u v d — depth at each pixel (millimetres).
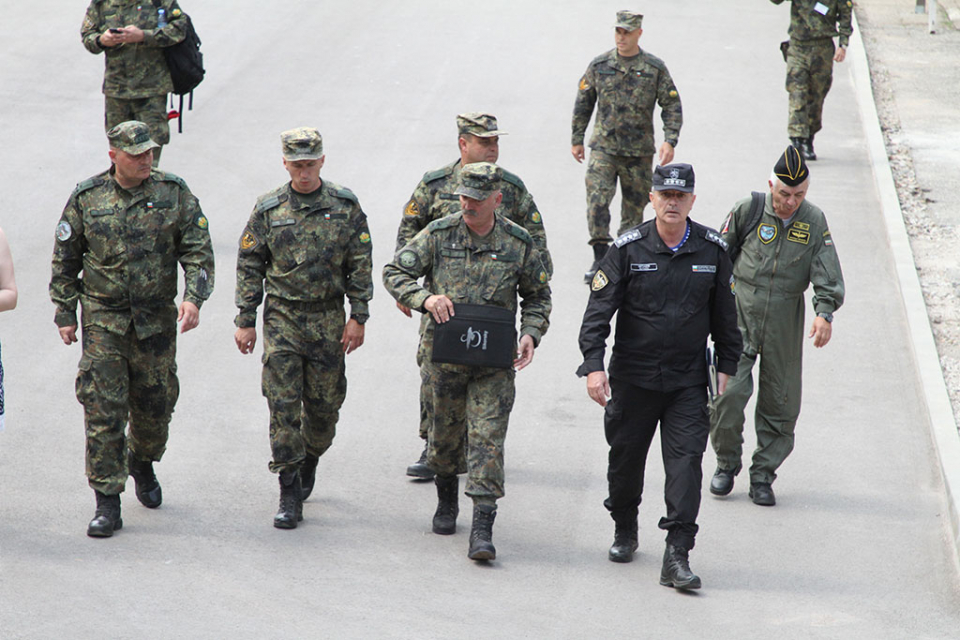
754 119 35062
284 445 15211
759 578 14680
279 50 41062
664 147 24125
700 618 13594
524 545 15273
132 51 24359
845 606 14039
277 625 12922
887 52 43312
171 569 14086
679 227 13984
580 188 29766
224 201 28016
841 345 22016
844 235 27188
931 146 33469
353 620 13125
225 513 15711
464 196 14438
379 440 18234
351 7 47062
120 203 14539
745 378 16547
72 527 15000
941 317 23031
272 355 15133
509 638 12914
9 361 20078
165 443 15531
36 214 27031
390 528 15578
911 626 13672
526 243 14977
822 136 34438
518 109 35594
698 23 45781
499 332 14445
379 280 24344
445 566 14578
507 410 14820
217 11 45812
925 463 18000
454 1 48219
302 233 14938
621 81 23828
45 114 34188
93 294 14711
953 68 41375
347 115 34562
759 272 16344
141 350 14852
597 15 46625
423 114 34844
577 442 18406
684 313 13992
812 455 18156
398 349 21594
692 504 14078
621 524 14945
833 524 16188
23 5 46156
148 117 24719
